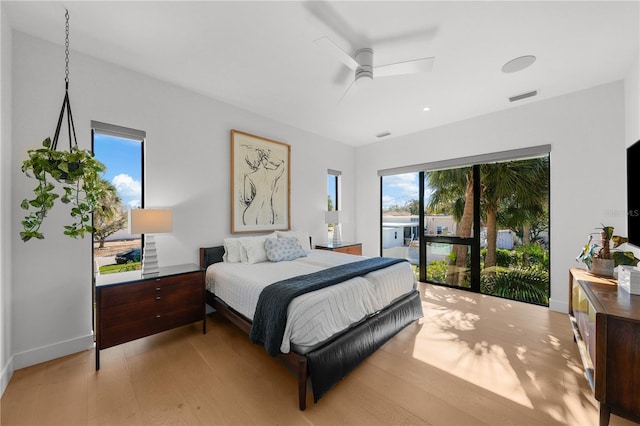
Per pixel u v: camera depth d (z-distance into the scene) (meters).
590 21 1.83
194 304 2.45
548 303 3.20
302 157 4.23
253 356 2.12
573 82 2.70
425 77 2.59
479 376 1.85
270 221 3.71
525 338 2.39
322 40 1.79
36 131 2.01
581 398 1.62
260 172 3.58
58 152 1.68
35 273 1.99
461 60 2.30
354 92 2.92
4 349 1.75
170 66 2.43
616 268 2.21
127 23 1.87
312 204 4.41
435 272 4.25
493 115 3.50
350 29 1.91
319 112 3.51
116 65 2.40
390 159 4.72
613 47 2.12
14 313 1.90
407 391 1.70
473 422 1.45
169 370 1.93
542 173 3.29
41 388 1.71
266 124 3.71
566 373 1.86
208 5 1.70
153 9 1.74
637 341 1.28
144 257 2.32
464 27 1.89
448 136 3.94
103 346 1.94
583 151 2.86
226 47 2.14
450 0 1.66
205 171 3.04
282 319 1.67
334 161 4.82
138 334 2.11
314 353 1.63
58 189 2.09
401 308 2.50
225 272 2.54
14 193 1.91
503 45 2.10
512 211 3.53
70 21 1.85
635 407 1.28
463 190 3.94
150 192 2.62
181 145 2.84
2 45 1.73
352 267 2.53
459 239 3.97
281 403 1.60
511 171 3.53
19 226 1.92
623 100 2.63
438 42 2.05
